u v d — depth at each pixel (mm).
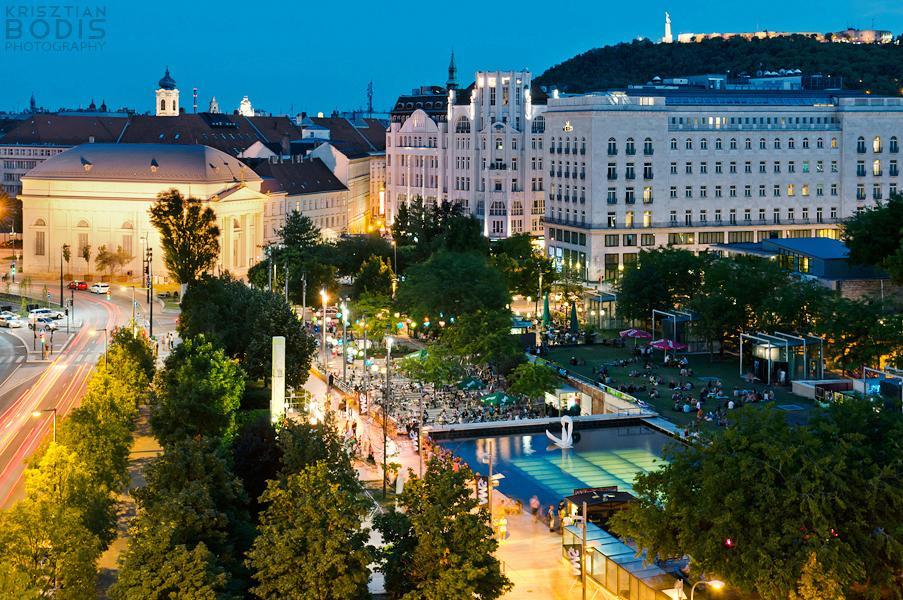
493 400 157625
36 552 83062
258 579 83625
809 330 181000
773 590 83125
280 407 135875
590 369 184500
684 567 93812
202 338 148625
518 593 94500
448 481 86250
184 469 93812
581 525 103188
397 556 84688
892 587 87438
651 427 151250
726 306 189750
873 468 89312
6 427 150125
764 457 90625
